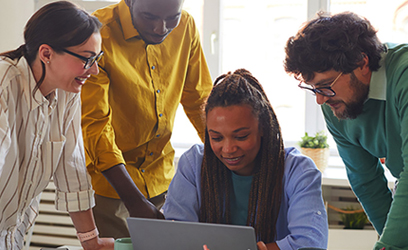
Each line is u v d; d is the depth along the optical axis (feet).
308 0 9.41
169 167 6.19
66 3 3.93
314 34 3.88
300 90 9.57
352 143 4.95
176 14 5.11
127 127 5.63
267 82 9.73
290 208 3.97
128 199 4.80
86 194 4.71
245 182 4.24
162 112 5.79
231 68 9.85
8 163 4.05
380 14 9.14
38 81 4.04
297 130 9.64
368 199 5.13
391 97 4.11
